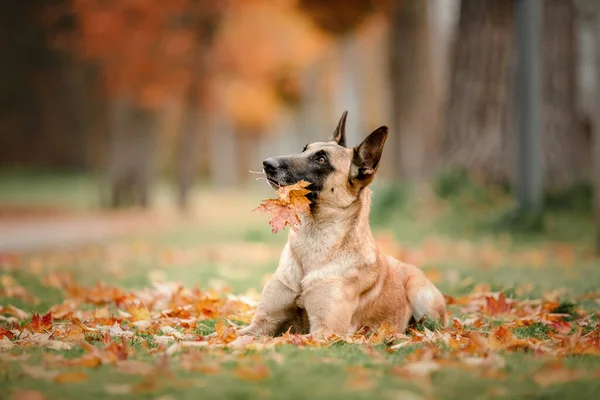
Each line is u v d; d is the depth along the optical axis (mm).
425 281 7051
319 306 6094
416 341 5727
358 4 28250
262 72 33000
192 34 29906
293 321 6441
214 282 10172
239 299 7957
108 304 8430
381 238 17266
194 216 29531
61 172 54906
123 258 14633
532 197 17969
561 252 14820
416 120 28047
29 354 5023
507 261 13648
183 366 4516
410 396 3930
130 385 4121
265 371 4293
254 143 65750
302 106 46500
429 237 17562
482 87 21625
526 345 5496
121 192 33062
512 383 4324
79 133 56438
